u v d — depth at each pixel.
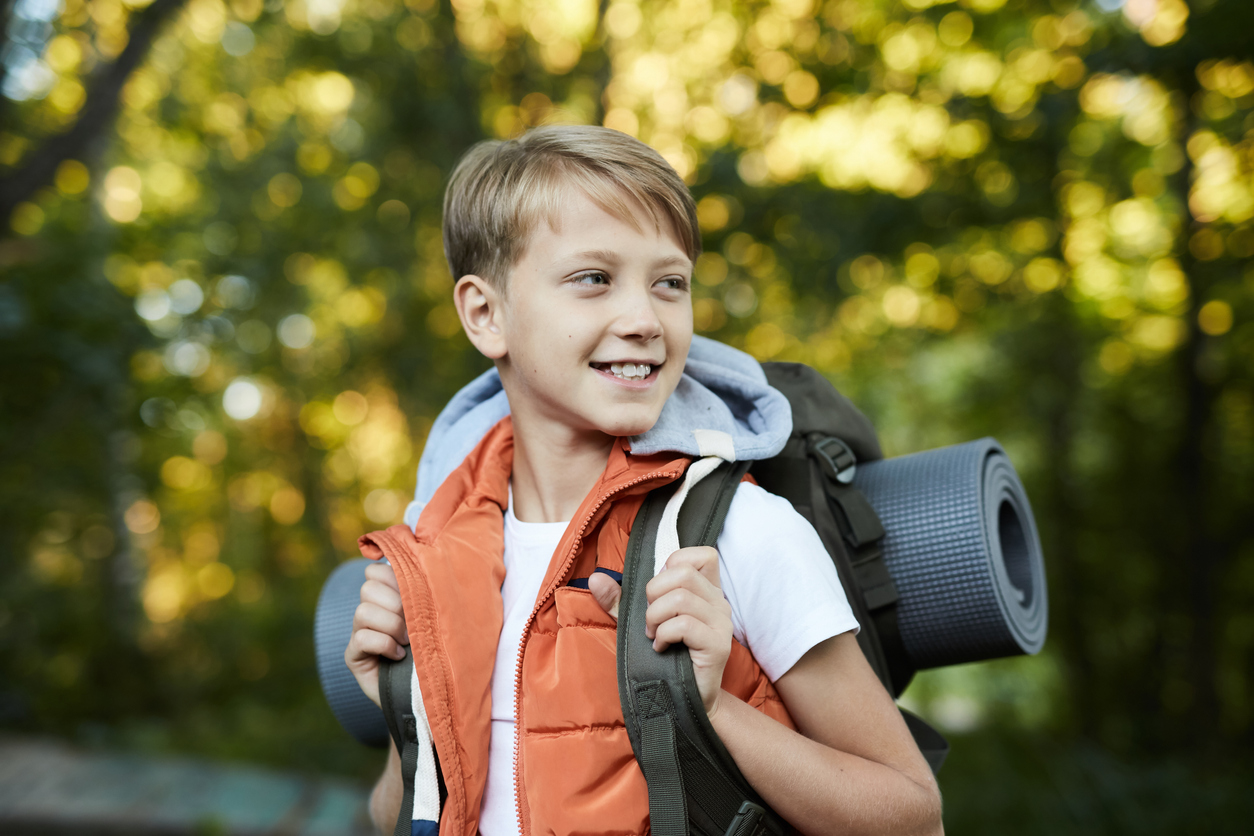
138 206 9.42
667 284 0.95
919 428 10.24
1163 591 8.80
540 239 0.93
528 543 1.02
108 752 6.01
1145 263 7.81
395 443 14.16
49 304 5.58
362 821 4.85
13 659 7.18
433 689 0.93
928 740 1.16
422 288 8.73
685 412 1.01
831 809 0.82
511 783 0.95
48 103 5.97
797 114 6.36
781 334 8.04
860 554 1.11
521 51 7.33
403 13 7.18
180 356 8.43
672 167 0.98
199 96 8.94
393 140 7.27
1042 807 4.92
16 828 4.59
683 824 0.79
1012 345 8.54
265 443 13.57
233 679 8.53
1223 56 4.78
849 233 5.84
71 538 7.75
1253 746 7.73
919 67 6.32
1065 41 5.88
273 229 8.33
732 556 0.91
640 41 7.23
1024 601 1.25
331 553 13.30
